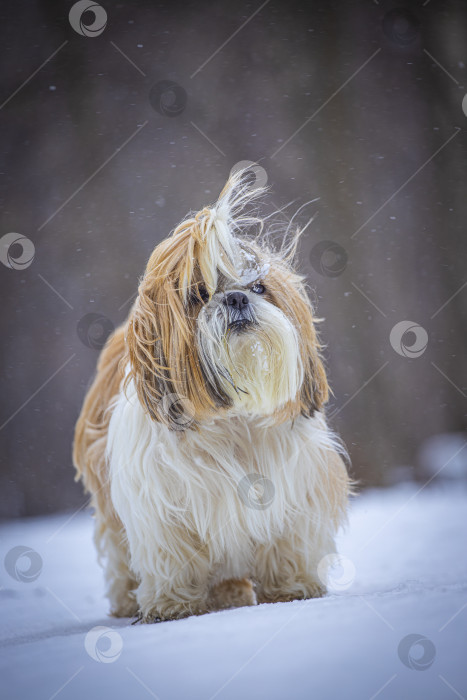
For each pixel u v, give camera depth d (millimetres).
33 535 10227
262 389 4074
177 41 15445
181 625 3279
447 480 12586
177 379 4059
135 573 4715
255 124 15375
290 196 15062
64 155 15156
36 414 14320
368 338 14312
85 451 5320
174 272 4090
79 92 15297
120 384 4812
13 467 14039
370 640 2609
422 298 14781
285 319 4129
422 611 2900
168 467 4184
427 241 15070
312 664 2438
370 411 13922
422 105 15492
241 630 2941
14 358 14406
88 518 12297
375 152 15375
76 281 14773
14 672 2752
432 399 14266
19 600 5961
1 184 14977
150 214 15047
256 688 2287
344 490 4703
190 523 4285
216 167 15203
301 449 4344
